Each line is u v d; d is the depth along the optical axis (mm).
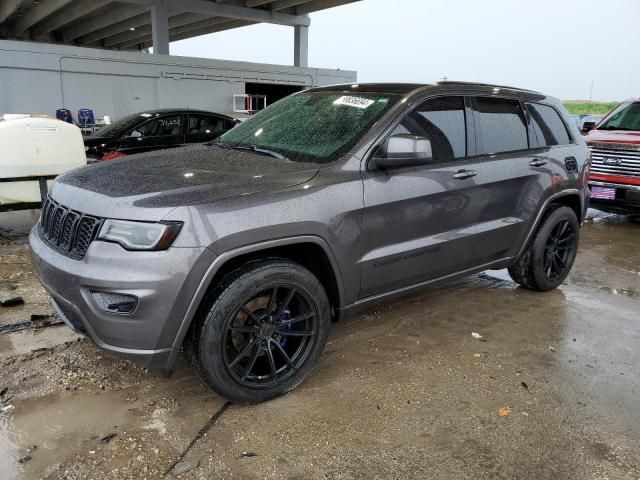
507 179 4035
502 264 4316
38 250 2930
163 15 22625
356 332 3920
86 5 24406
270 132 3732
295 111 3875
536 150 4426
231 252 2613
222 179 2826
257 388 2877
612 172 7809
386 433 2717
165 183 2766
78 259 2631
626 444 2689
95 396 2963
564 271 4930
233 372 2783
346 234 3041
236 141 3824
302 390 3104
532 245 4574
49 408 2832
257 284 2742
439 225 3590
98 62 16469
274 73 21312
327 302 3072
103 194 2711
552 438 2715
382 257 3262
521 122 4359
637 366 3531
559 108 4844
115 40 35812
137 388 3062
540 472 2465
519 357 3598
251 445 2594
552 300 4727
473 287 5000
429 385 3193
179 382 3146
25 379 3100
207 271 2557
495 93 4145
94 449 2523
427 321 4160
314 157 3238
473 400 3043
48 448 2518
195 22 30234
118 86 17047
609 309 4547
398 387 3160
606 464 2535
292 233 2801
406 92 3562
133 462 2443
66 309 2787
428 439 2680
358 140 3242
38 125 5652
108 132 9180
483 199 3871
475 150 3893
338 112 3594
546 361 3551
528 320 4246
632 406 3041
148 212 2490
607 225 8102
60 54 15656
